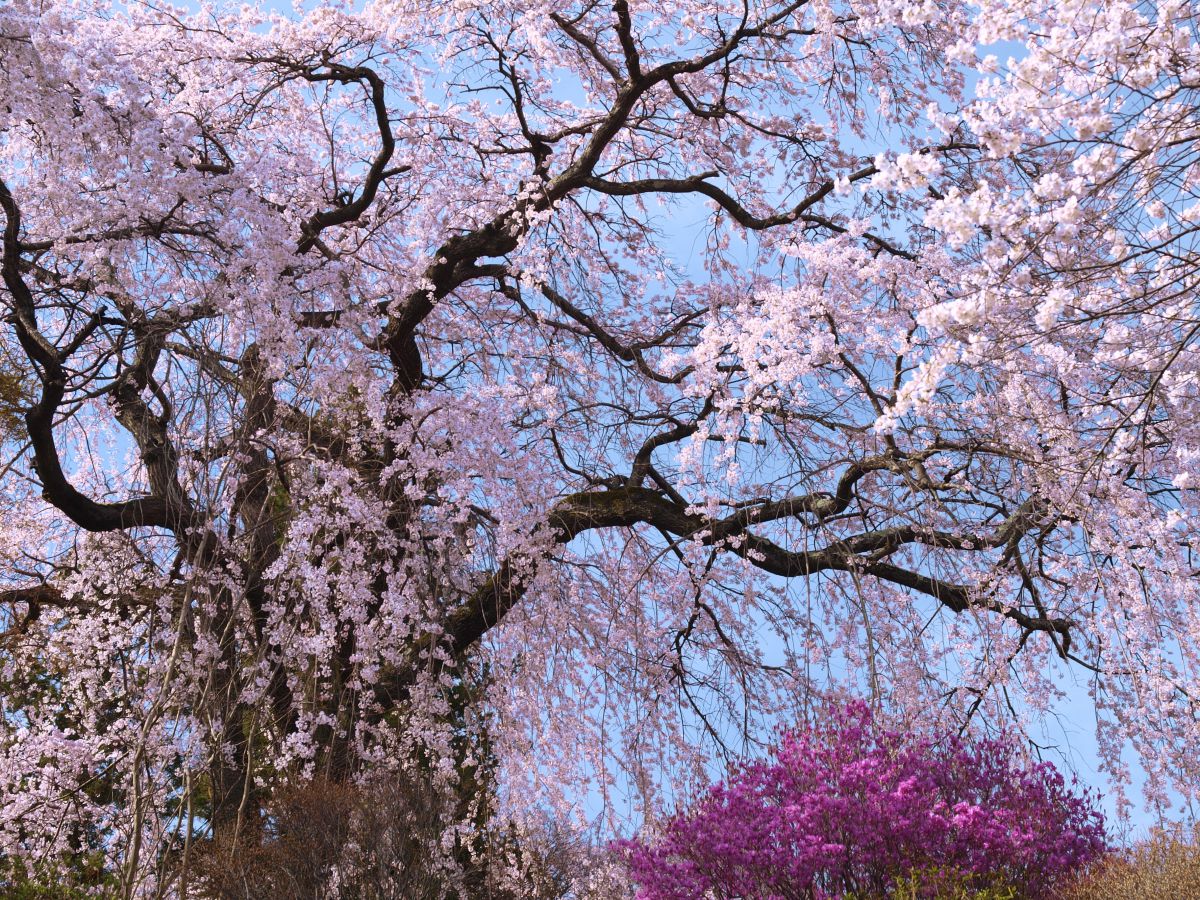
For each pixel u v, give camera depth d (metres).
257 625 7.22
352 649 7.49
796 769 5.88
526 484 7.01
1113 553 5.61
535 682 7.64
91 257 6.02
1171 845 5.33
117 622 7.66
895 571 7.15
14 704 8.15
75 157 5.84
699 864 5.50
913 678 6.39
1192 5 3.62
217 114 8.07
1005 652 6.09
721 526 7.13
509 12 8.03
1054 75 3.87
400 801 6.30
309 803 6.15
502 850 7.12
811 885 5.25
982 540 6.51
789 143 8.59
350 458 7.46
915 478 6.08
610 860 6.79
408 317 7.86
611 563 7.97
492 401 6.99
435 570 7.14
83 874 7.58
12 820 7.25
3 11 5.44
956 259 6.36
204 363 6.01
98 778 7.35
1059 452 5.74
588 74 8.80
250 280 6.25
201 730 6.10
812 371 6.01
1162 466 5.83
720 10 8.22
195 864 6.05
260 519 6.67
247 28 8.23
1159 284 4.11
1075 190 3.73
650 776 6.89
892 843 5.31
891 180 3.82
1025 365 5.55
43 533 8.64
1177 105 3.81
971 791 5.90
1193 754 5.40
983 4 4.06
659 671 7.07
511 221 8.06
